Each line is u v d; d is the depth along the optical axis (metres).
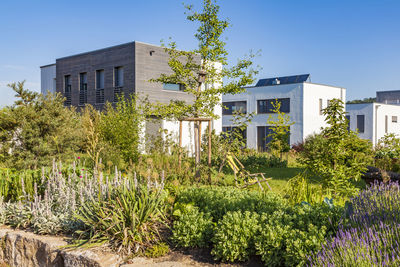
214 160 8.91
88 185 5.38
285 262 3.42
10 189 6.87
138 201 4.47
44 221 4.89
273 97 26.88
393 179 8.09
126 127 11.72
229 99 29.59
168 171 6.79
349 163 6.75
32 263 4.63
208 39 8.95
